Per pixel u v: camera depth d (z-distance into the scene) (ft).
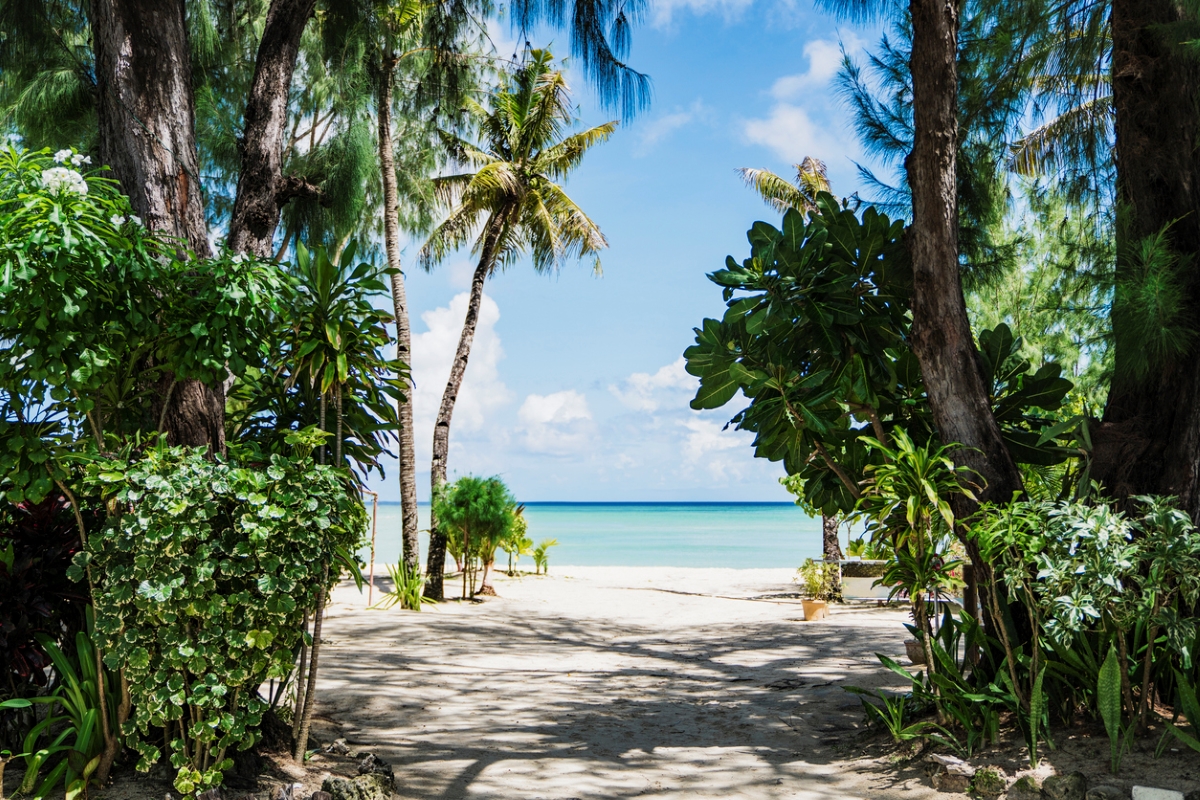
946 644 17.42
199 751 12.35
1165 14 18.01
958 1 18.66
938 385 17.62
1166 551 13.48
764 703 22.79
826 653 30.86
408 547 46.68
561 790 15.28
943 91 17.49
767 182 56.85
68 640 14.03
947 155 17.52
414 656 29.68
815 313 18.11
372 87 43.32
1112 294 17.19
